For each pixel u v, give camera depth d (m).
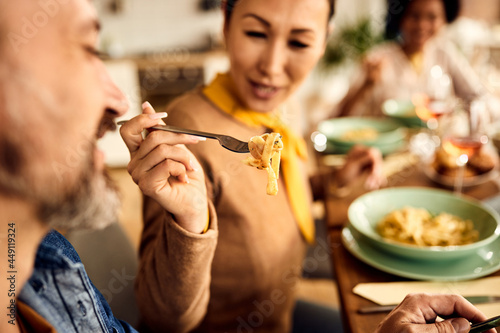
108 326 0.61
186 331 0.82
